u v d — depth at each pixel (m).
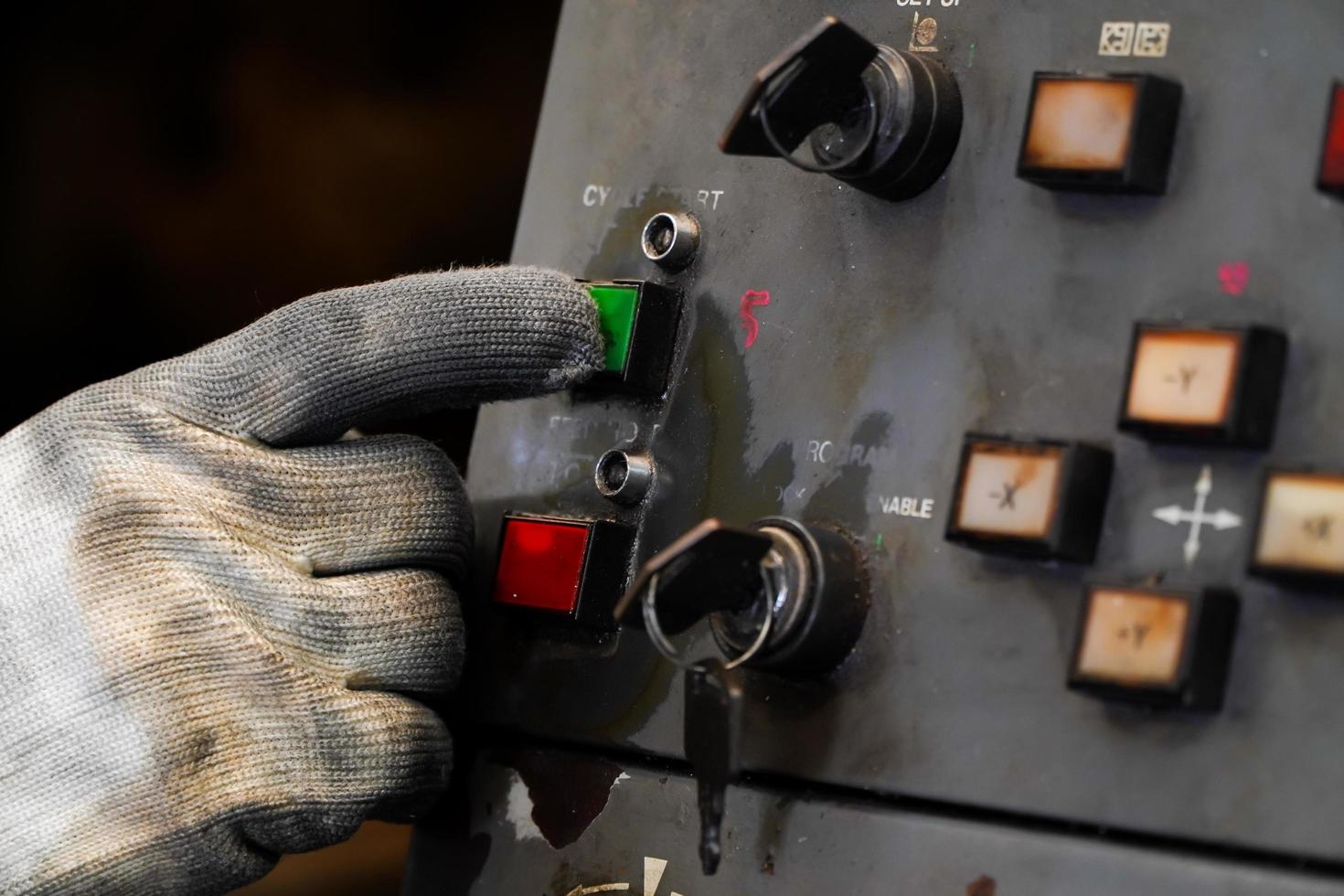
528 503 0.71
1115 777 0.62
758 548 0.63
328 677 0.69
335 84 1.71
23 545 0.68
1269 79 0.63
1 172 1.74
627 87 0.72
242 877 0.68
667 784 0.67
